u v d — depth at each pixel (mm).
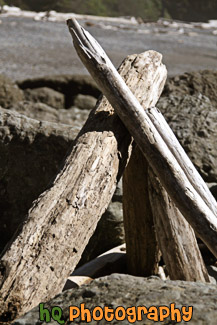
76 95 10258
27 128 5090
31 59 16750
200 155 5484
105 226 4887
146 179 4113
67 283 4211
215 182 5441
